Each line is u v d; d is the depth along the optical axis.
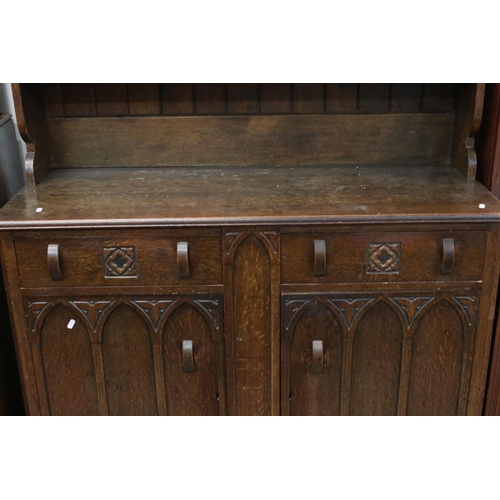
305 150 2.97
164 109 2.93
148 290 2.56
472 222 2.46
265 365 2.68
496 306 2.71
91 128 2.95
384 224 2.46
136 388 2.73
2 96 2.98
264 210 2.51
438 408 2.76
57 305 2.59
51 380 2.70
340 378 2.70
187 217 2.46
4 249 2.50
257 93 2.91
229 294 2.56
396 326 2.62
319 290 2.56
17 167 3.02
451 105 2.92
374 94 2.91
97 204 2.59
